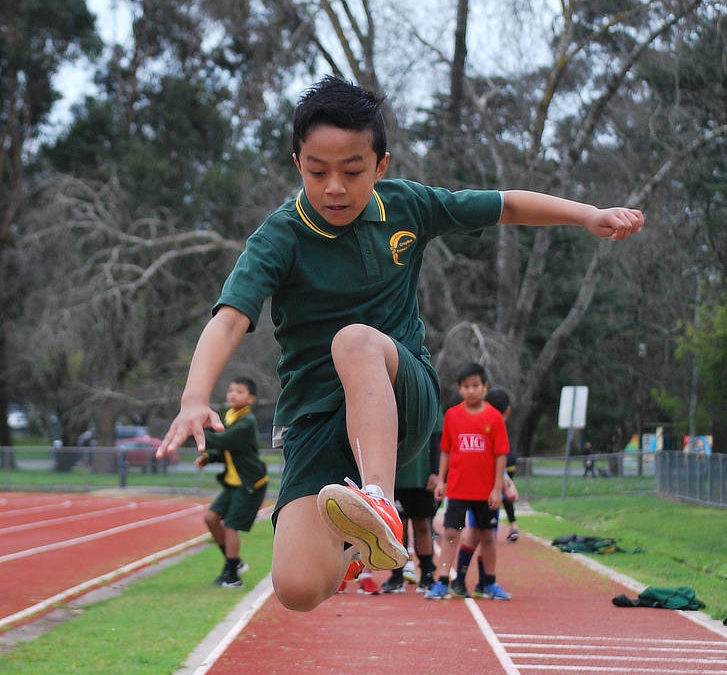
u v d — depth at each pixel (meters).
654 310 26.06
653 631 6.70
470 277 28.78
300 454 2.98
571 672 5.36
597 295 32.88
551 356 26.25
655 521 15.25
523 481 23.36
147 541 13.37
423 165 25.30
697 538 12.70
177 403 34.25
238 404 8.80
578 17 22.55
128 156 33.91
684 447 34.09
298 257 2.93
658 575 9.88
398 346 2.86
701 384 25.14
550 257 32.34
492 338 23.80
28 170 37.72
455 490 8.14
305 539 2.84
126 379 34.03
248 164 31.33
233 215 32.31
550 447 57.03
